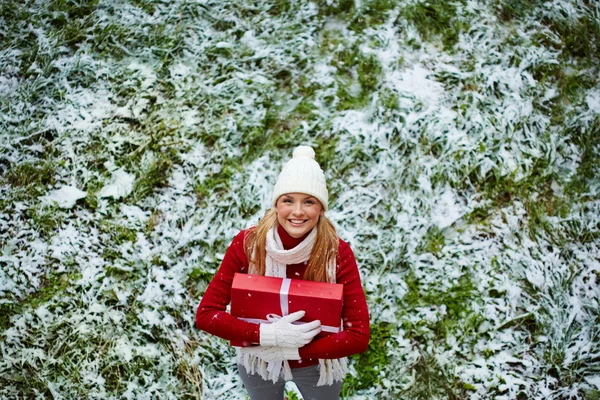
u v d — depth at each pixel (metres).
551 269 2.79
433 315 2.66
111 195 2.97
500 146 3.12
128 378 2.49
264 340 1.67
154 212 2.95
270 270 1.75
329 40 3.52
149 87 3.33
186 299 2.71
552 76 3.42
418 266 2.79
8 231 2.87
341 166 3.08
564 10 3.65
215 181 3.04
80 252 2.81
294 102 3.31
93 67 3.41
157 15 3.61
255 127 3.20
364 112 3.25
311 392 1.93
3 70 3.43
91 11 3.65
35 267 2.76
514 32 3.56
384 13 3.57
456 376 2.51
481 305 2.68
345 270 1.77
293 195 1.68
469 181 3.02
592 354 2.55
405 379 2.51
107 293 2.70
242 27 3.56
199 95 3.30
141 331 2.61
